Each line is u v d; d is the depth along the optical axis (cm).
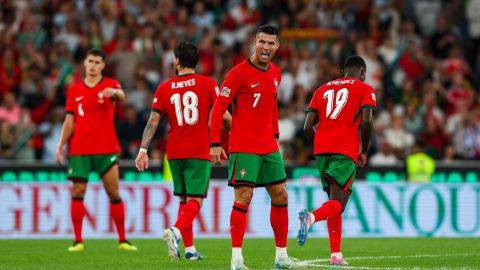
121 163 5291
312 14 7869
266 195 5234
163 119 6375
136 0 7950
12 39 7394
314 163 5491
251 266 3212
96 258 3691
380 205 5278
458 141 6744
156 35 7362
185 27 7588
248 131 2956
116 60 7056
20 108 6738
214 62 7269
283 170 3022
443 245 4441
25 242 4753
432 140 6669
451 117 6888
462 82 7412
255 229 5216
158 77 7044
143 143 3438
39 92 6869
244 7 7994
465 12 8388
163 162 5319
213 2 8088
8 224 5147
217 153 2953
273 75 3009
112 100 4131
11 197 5159
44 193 5166
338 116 3170
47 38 7594
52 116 6494
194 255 3566
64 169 5250
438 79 7525
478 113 7012
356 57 3250
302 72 7175
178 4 8131
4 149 6353
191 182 3419
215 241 4806
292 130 6450
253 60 2978
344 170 3127
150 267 3177
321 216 2995
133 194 5181
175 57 3503
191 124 3431
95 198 5159
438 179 5425
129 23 7538
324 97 3225
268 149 2975
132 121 6347
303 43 7669
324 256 3725
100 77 4128
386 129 6606
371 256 3731
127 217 5172
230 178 2969
